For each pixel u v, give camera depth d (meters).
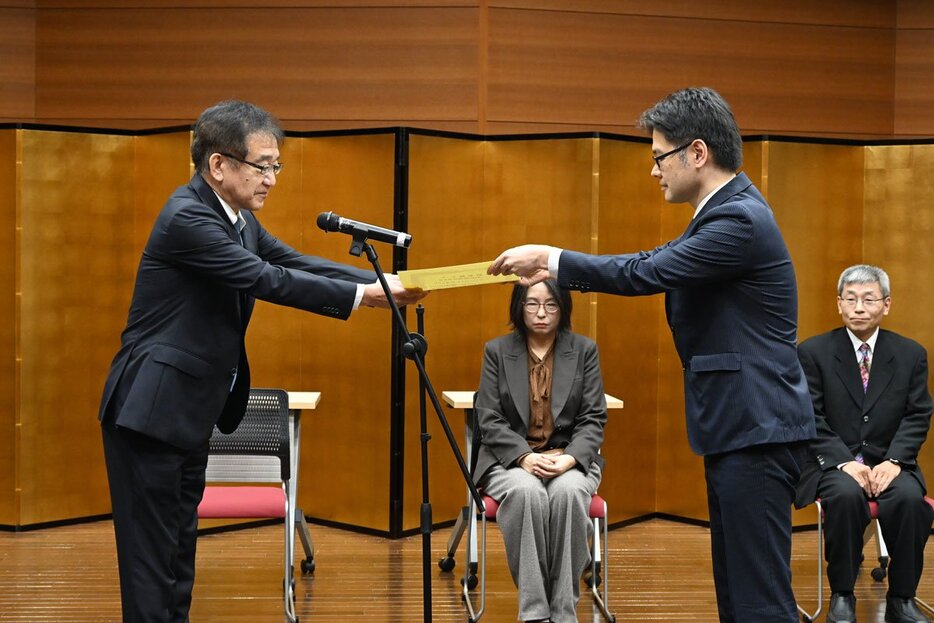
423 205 5.79
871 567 5.41
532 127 6.73
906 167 5.93
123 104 6.83
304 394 4.91
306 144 5.95
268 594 4.82
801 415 3.03
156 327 3.20
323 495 6.04
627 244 6.04
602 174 5.86
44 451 5.90
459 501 6.02
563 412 4.68
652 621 4.52
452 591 4.90
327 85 6.72
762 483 3.02
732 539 3.06
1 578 5.02
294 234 5.96
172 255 3.17
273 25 6.73
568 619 4.25
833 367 4.87
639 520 6.17
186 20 6.77
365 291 3.33
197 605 4.66
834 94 7.04
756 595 3.03
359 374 5.88
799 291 5.94
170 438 3.16
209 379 3.24
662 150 3.13
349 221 3.19
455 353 5.96
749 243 2.97
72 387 5.96
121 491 3.20
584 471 4.49
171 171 5.84
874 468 4.62
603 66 6.79
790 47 6.98
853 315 4.83
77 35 6.84
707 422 3.07
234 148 3.22
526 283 3.23
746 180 3.11
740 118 6.95
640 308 6.11
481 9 6.66
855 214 6.05
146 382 3.14
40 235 5.81
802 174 5.91
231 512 4.44
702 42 6.89
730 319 3.03
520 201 5.99
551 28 6.73
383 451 5.81
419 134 5.74
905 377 4.82
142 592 3.18
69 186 5.87
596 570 4.75
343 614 4.55
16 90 6.87
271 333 5.95
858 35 7.05
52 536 5.77
